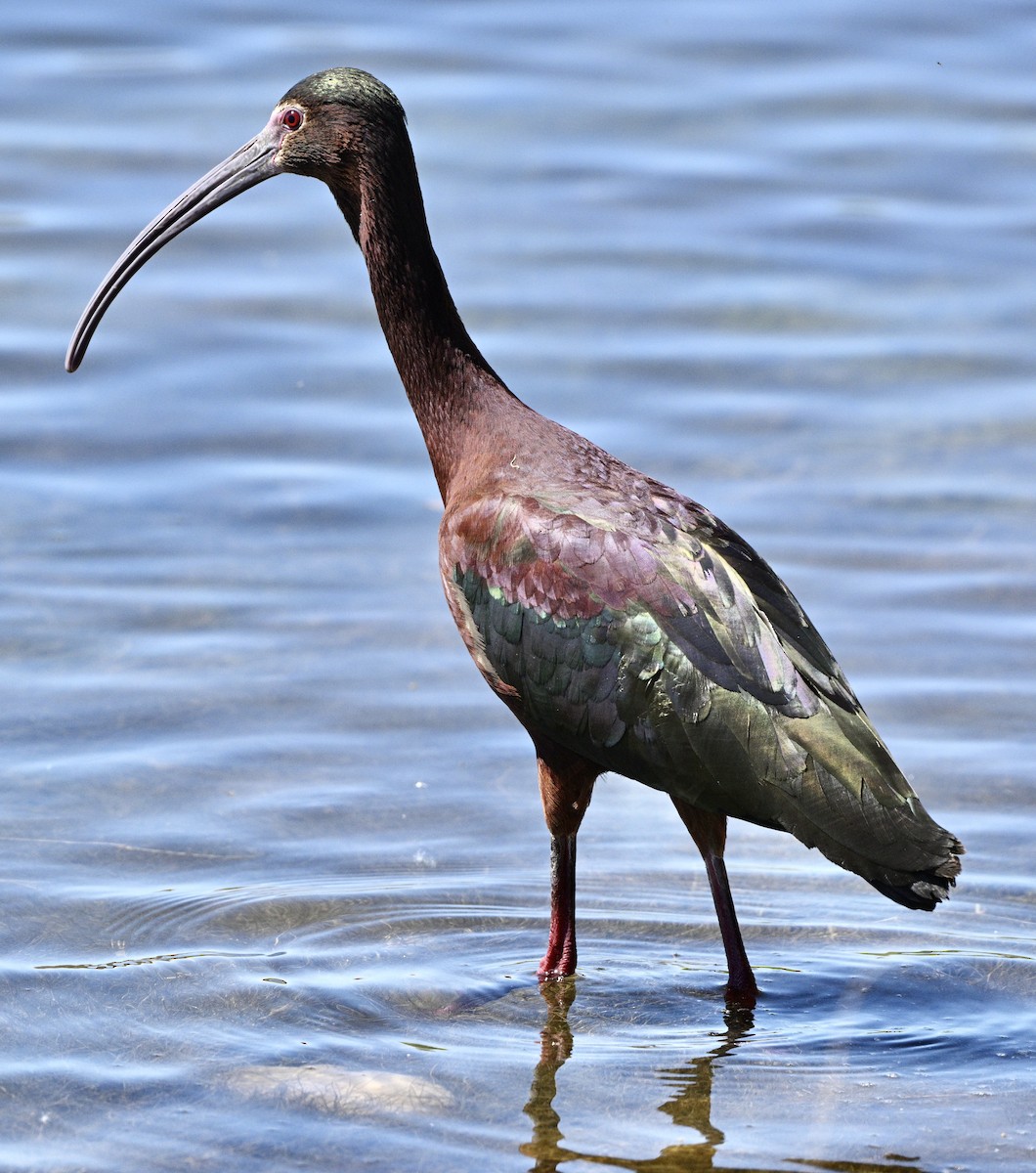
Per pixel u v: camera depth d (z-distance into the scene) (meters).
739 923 10.60
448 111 22.39
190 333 18.19
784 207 20.64
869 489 15.93
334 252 19.88
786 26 24.61
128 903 10.48
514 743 12.50
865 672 13.30
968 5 25.02
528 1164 8.11
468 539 9.98
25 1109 8.45
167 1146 8.19
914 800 9.02
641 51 23.94
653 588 9.32
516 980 9.97
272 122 11.23
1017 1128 8.46
